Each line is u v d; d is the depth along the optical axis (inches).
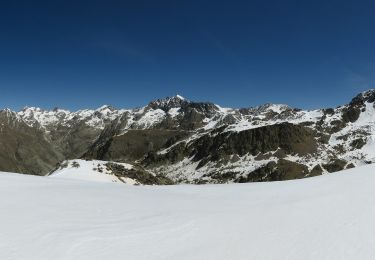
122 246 498.9
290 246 509.4
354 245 510.9
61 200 750.5
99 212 668.7
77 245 491.8
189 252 486.9
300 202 785.6
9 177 1042.1
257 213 693.3
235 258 469.4
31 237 511.2
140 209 708.0
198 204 781.9
